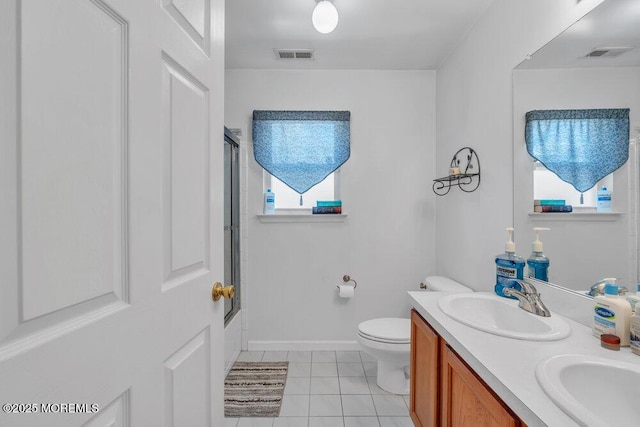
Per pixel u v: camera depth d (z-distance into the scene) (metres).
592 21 1.08
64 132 0.43
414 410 1.50
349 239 2.48
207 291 0.86
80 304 0.46
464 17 1.80
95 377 0.48
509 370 0.78
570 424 0.58
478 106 1.81
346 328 2.50
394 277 2.49
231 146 2.33
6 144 0.36
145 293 0.59
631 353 0.86
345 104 2.47
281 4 1.68
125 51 0.54
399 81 2.47
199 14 0.82
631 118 0.97
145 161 0.59
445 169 2.29
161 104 0.64
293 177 2.42
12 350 0.37
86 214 0.47
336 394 1.90
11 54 0.37
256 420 1.67
